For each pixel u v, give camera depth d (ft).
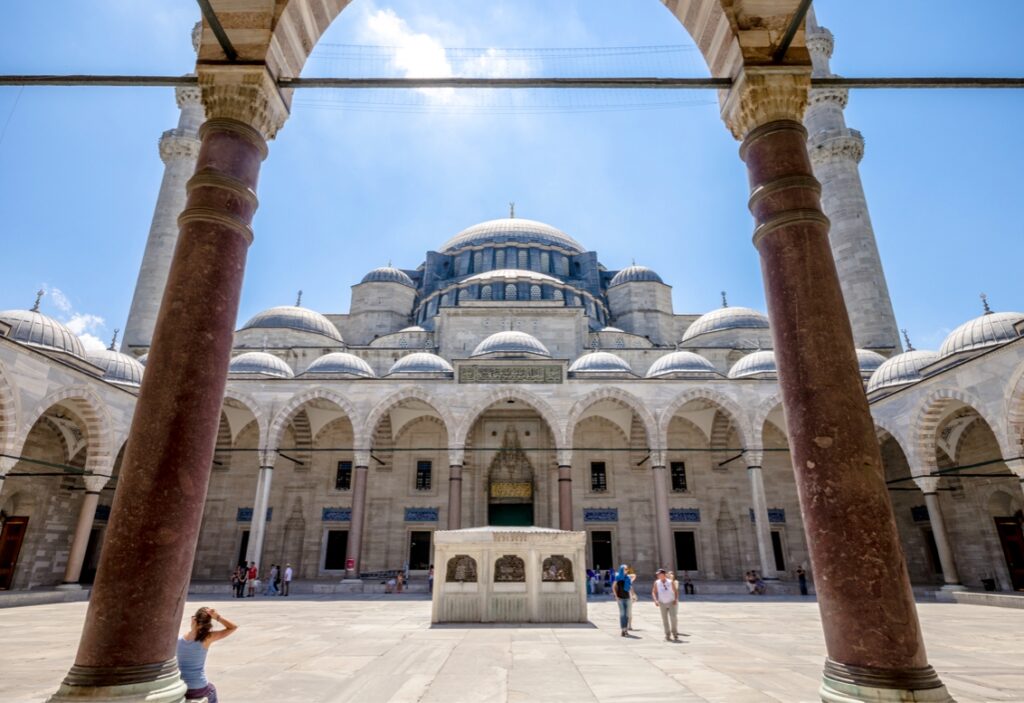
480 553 54.29
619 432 121.29
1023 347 68.74
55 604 74.02
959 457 98.99
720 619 58.65
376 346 142.41
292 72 23.76
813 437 17.46
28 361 73.82
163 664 15.56
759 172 21.35
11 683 27.99
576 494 116.67
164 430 16.97
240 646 39.81
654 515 115.65
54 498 95.86
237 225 19.98
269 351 134.51
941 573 102.22
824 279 19.11
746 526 115.65
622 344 144.05
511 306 138.62
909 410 88.22
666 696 25.05
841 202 126.41
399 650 37.93
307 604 76.07
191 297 18.48
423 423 121.08
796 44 22.34
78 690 14.42
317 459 118.21
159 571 15.87
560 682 28.02
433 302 161.58
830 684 15.66
